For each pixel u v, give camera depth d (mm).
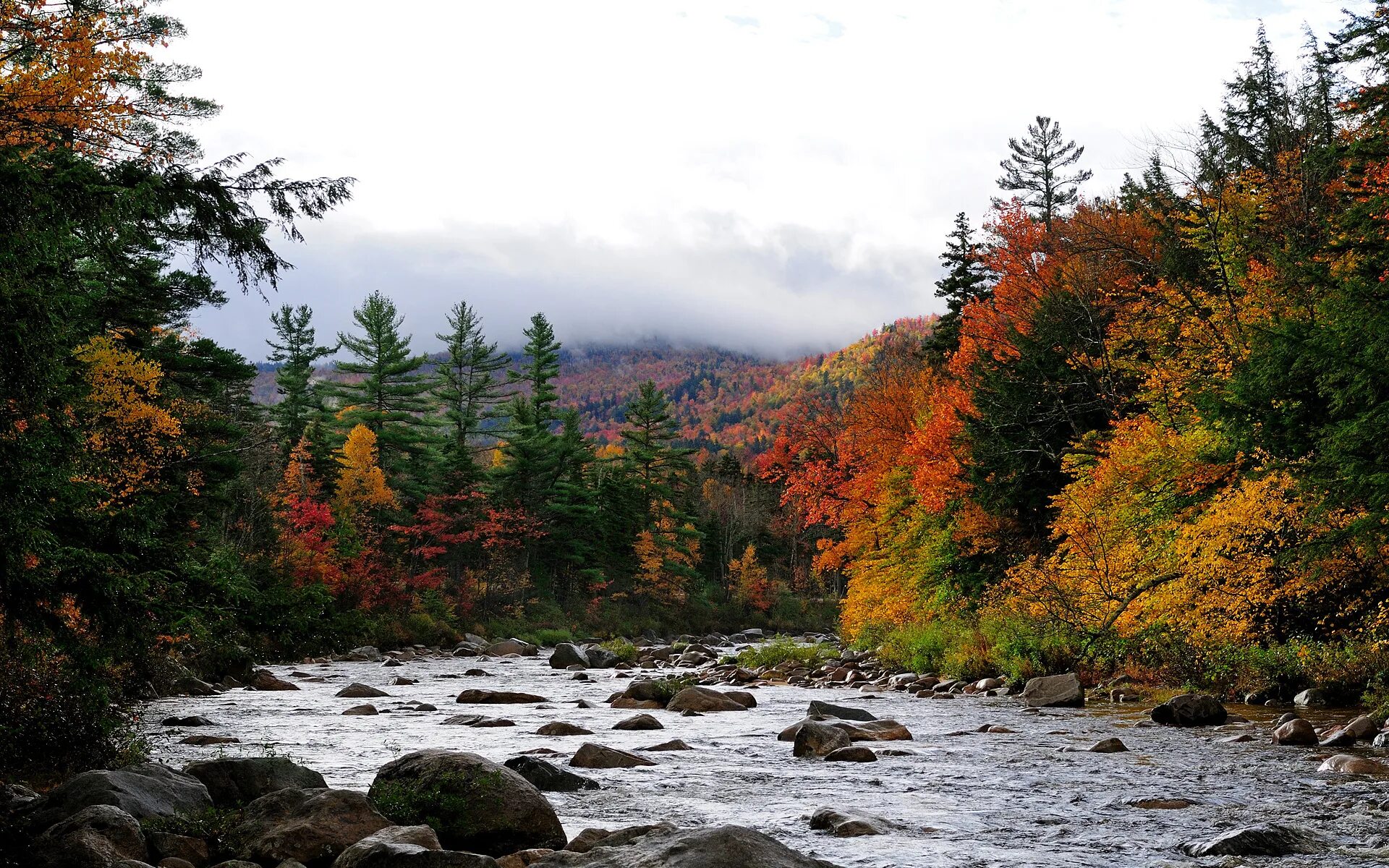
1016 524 36656
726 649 62844
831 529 96000
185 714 20109
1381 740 13273
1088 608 24984
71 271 9406
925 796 10664
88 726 10898
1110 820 9242
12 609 8828
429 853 6730
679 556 92250
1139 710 19969
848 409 55656
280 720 18953
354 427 80312
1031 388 35125
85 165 8547
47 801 8211
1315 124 31688
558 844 8258
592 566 83375
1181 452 23172
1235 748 13867
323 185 9508
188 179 9125
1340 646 19672
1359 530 16922
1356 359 16375
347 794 8164
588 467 100000
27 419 8562
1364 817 9000
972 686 25938
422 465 81438
